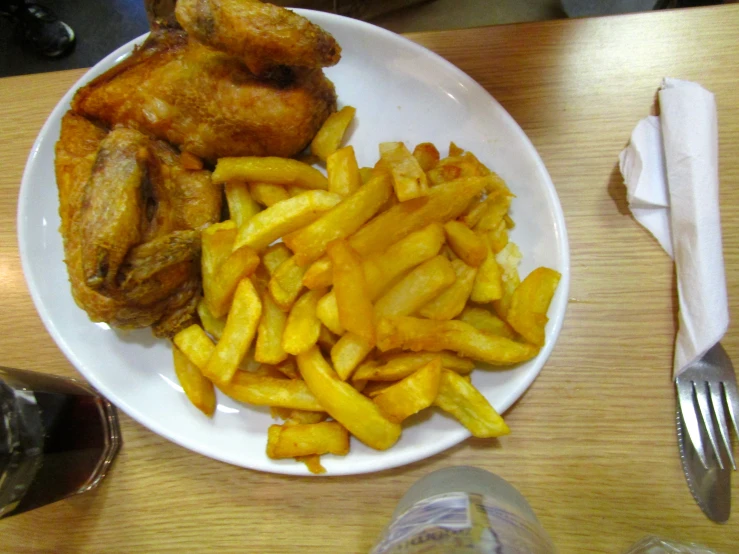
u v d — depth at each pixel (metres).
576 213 0.32
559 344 0.30
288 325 0.27
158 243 0.26
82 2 0.57
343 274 0.25
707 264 0.29
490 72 0.34
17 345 0.32
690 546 0.26
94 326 0.31
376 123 0.33
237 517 0.29
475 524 0.23
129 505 0.30
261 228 0.28
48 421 0.27
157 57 0.29
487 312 0.29
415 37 0.34
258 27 0.26
